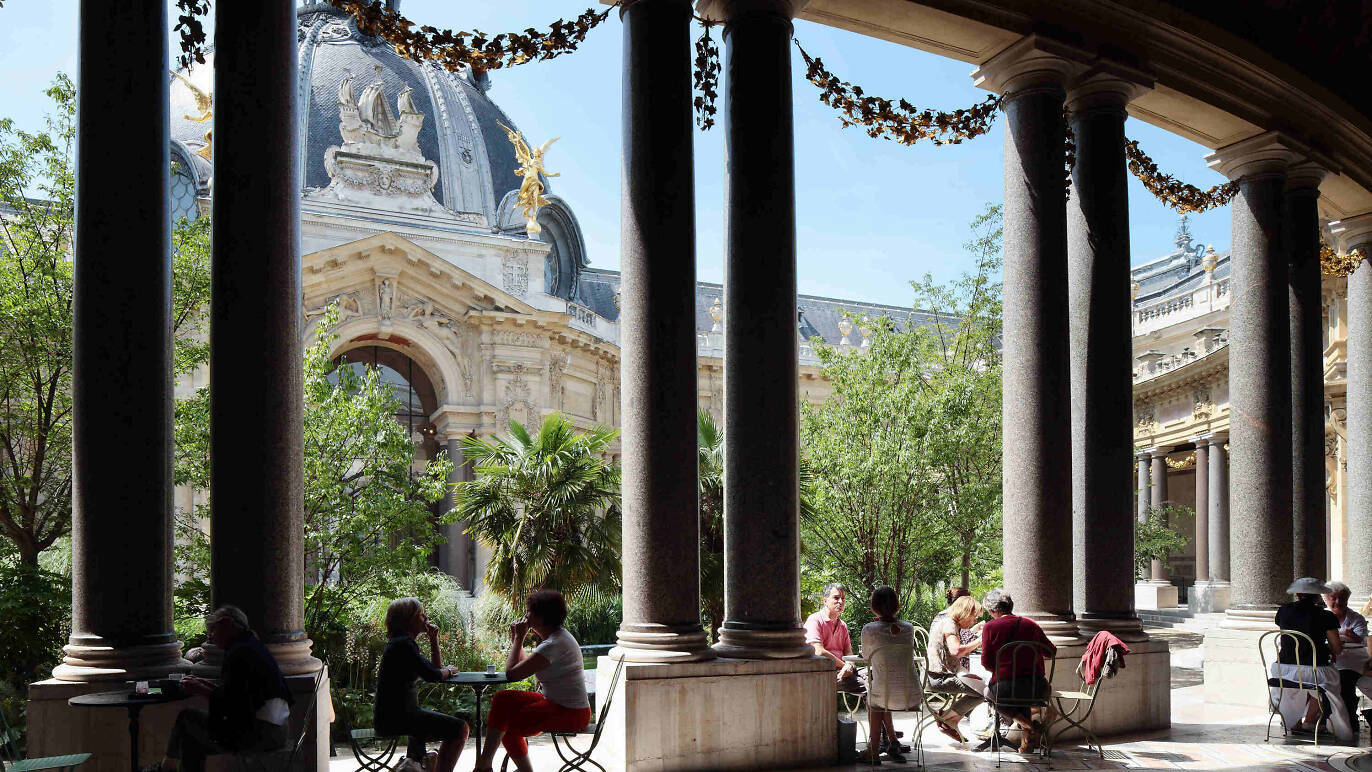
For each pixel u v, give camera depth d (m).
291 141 9.92
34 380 24.22
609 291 74.75
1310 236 17.22
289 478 9.61
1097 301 14.27
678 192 11.43
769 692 11.16
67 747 9.02
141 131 9.56
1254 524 16.64
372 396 26.73
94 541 9.24
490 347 55.59
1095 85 14.28
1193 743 13.05
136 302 9.42
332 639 23.42
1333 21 16.19
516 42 11.73
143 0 9.66
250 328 9.50
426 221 56.81
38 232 25.02
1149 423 52.97
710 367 65.44
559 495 21.81
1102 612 14.03
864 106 13.84
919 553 26.34
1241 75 15.53
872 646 11.73
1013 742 12.74
